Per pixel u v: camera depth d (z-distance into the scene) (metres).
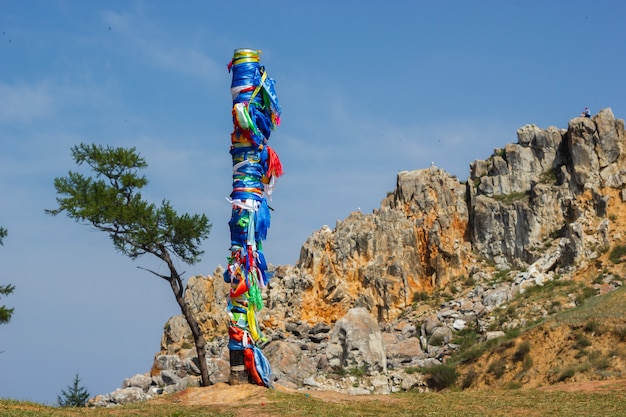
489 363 64.88
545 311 72.38
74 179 51.91
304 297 84.88
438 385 65.38
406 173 92.06
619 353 59.25
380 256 85.56
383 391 64.50
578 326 63.56
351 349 66.31
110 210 50.06
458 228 88.94
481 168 92.62
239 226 41.78
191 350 78.94
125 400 66.31
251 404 37.97
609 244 79.00
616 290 69.19
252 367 41.50
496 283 82.06
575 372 58.38
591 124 85.50
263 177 42.66
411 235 86.94
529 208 85.56
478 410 38.56
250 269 41.59
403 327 77.88
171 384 69.38
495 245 86.44
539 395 42.59
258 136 42.16
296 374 65.88
